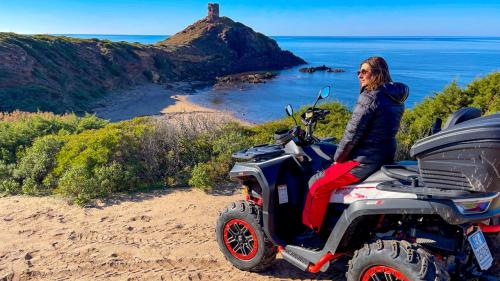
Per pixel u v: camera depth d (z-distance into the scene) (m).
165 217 6.57
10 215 6.86
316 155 4.51
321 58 159.25
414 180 3.46
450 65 109.56
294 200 4.60
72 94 57.12
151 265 5.18
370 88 3.88
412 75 80.25
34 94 50.66
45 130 11.35
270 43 129.00
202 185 7.77
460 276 3.47
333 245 3.88
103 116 46.41
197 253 5.41
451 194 3.16
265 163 4.57
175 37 123.06
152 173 8.35
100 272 5.07
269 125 10.95
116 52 76.00
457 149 3.12
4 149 9.65
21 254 5.54
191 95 64.44
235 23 132.25
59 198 7.55
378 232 3.92
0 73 51.19
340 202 4.03
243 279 4.78
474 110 3.63
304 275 4.79
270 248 4.67
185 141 9.30
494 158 2.96
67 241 5.88
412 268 3.21
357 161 3.88
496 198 3.19
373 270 3.49
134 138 8.98
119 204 7.20
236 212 4.77
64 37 76.00
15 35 62.78
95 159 8.32
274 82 81.44
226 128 10.13
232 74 103.50
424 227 3.63
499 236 4.97
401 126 9.46
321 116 4.62
